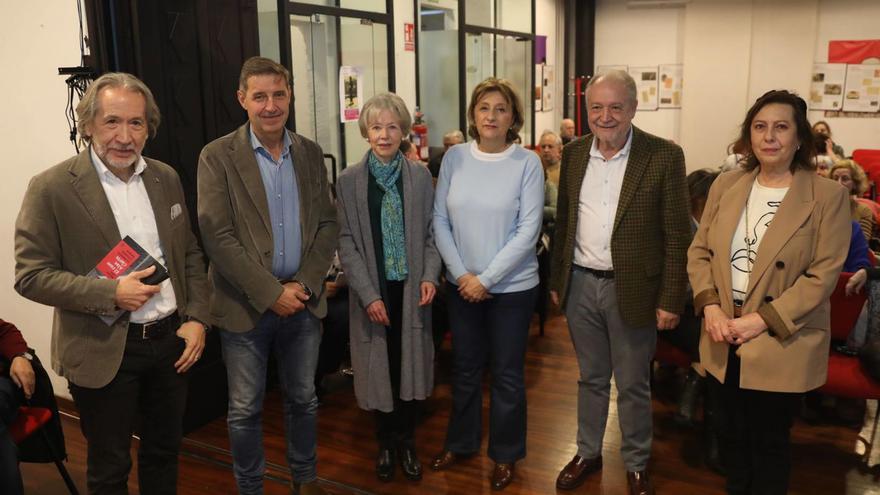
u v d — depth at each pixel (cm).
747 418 221
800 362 204
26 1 320
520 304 265
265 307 229
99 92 195
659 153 241
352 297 272
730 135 919
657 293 249
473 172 262
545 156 584
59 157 329
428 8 591
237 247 229
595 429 280
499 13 708
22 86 331
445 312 373
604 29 965
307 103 462
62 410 357
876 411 334
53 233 196
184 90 321
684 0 911
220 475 295
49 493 287
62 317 202
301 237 244
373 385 271
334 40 478
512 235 261
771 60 890
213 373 346
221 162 230
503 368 270
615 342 259
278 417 349
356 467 300
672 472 292
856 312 294
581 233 258
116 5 293
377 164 264
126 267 198
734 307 216
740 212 216
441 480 287
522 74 780
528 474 292
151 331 209
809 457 303
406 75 556
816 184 206
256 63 228
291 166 243
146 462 224
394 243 266
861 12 847
